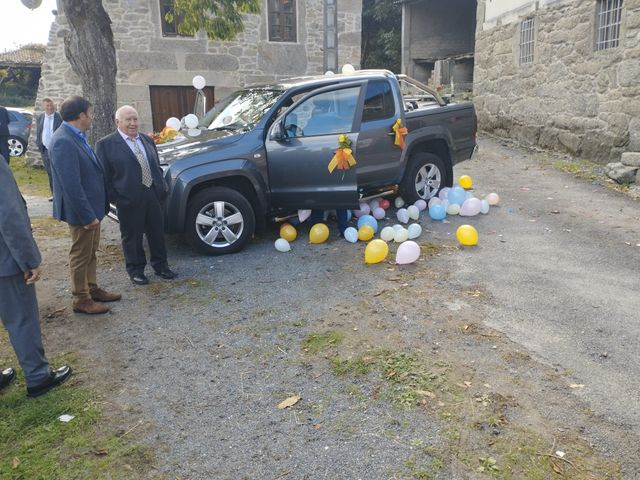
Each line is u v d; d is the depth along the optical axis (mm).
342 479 2842
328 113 6602
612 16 9664
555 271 5465
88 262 4781
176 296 5176
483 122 14820
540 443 3041
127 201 5176
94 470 2955
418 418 3291
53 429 3299
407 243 5664
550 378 3645
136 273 5461
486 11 14398
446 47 22906
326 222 7383
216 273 5715
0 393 3717
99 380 3820
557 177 9656
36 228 7766
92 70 8383
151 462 3010
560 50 11102
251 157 6246
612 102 9672
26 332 3535
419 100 8359
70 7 8164
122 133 5109
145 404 3529
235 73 14344
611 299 4797
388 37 27891
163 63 13727
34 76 33531
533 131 12320
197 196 6023
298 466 2943
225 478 2879
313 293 5121
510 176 9922
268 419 3340
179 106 14211
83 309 4832
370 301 4891
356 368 3836
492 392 3506
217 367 3936
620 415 3256
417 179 7645
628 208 7648
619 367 3750
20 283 3469
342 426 3250
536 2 11844
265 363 3963
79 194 4469
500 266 5625
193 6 10312
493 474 2830
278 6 14477
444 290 5074
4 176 3303
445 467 2889
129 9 13273
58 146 4406
